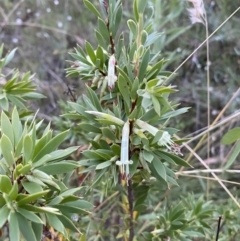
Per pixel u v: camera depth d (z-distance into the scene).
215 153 0.47
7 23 0.53
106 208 0.29
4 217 0.13
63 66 0.58
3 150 0.14
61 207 0.16
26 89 0.23
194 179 0.42
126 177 0.16
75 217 0.19
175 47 0.54
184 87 0.52
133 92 0.17
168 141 0.17
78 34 0.59
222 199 0.41
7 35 0.60
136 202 0.24
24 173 0.14
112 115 0.18
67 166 0.15
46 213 0.15
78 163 0.17
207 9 0.53
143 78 0.18
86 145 0.28
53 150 0.15
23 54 0.58
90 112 0.17
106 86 0.20
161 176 0.18
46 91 0.51
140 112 0.18
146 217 0.28
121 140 0.18
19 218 0.14
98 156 0.18
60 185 0.16
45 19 0.60
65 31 0.55
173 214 0.23
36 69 0.57
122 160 0.16
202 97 0.52
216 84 0.54
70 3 0.61
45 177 0.14
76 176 0.29
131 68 0.18
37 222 0.14
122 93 0.17
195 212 0.25
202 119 0.52
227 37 0.51
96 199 0.33
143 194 0.23
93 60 0.20
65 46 0.57
